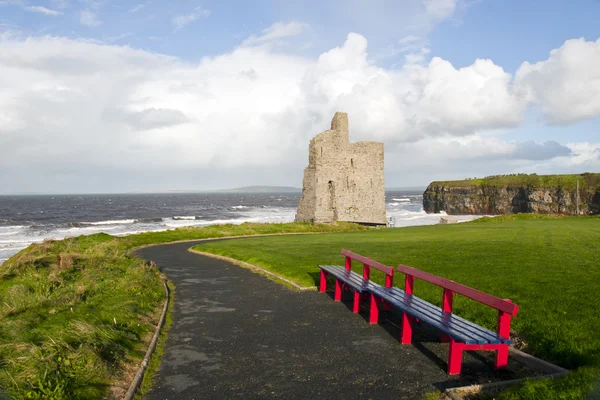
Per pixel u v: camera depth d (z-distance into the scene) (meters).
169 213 109.62
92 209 133.62
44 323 7.73
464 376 6.05
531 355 6.36
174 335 8.27
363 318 9.21
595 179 107.12
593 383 4.72
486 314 7.95
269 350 7.36
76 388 5.37
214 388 5.91
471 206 132.62
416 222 71.25
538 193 114.25
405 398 5.48
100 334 7.09
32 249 19.34
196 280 13.95
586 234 20.52
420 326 8.51
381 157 42.44
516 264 12.41
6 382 5.17
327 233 31.16
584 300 8.21
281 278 13.68
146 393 5.78
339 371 6.40
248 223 35.56
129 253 19.73
